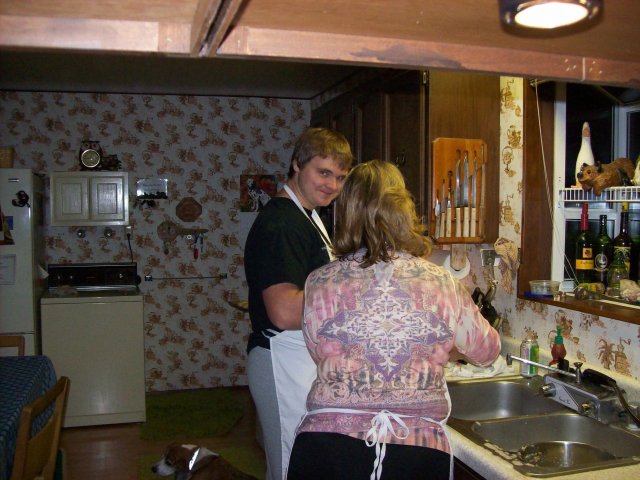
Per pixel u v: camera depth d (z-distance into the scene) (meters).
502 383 2.06
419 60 0.75
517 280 2.36
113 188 4.27
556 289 2.23
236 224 4.77
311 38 0.71
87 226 4.48
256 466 3.27
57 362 3.89
